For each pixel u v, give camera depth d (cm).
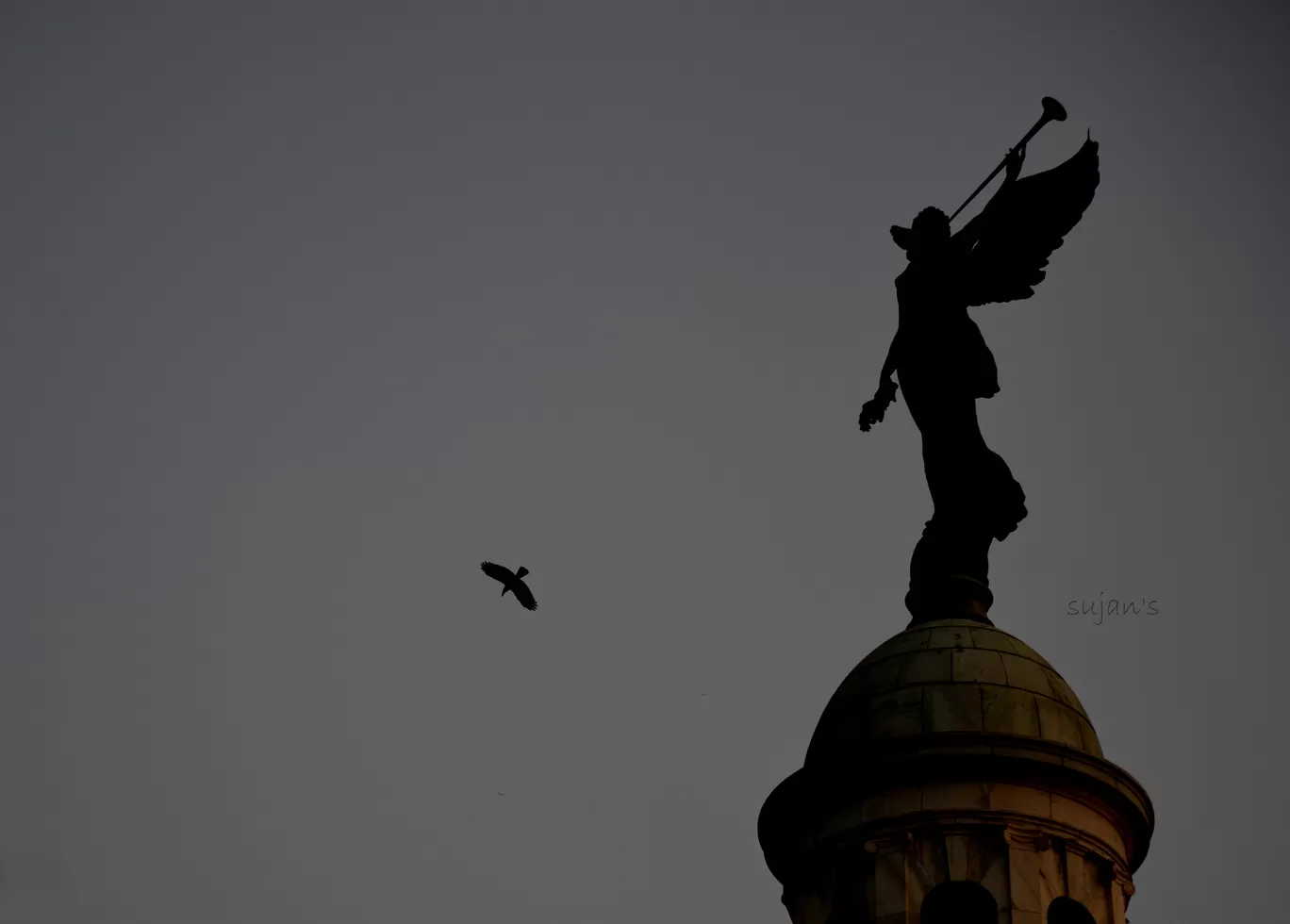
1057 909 13750
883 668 14525
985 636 14588
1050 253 16225
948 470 15662
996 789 13838
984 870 13662
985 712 14075
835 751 14188
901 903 13662
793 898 14362
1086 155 16238
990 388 15988
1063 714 14188
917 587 15362
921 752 13875
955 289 16238
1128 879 14050
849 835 14025
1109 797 13912
